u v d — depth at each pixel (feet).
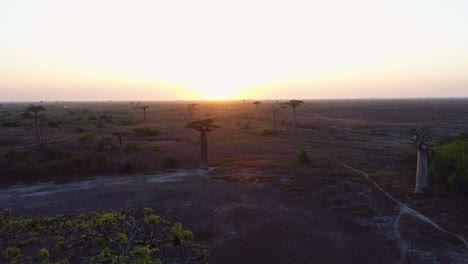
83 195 69.36
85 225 19.30
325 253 44.27
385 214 57.36
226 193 69.56
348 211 58.90
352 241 47.70
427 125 218.38
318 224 53.62
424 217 55.62
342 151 116.37
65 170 87.04
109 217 19.33
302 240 48.01
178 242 19.30
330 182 76.33
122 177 84.79
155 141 137.08
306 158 96.89
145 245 19.10
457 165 69.36
